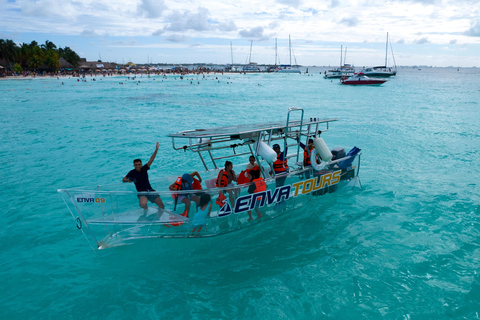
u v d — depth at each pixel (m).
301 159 9.69
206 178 7.82
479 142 15.30
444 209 7.98
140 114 26.47
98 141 16.25
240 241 6.67
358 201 8.58
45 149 14.47
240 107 31.48
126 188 6.66
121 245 6.19
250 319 4.60
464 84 77.44
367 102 35.41
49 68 102.69
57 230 7.14
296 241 6.66
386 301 4.88
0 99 37.69
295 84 74.50
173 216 6.07
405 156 13.04
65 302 4.93
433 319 4.51
